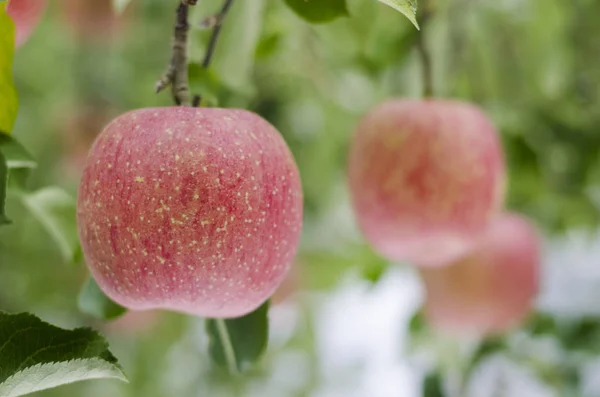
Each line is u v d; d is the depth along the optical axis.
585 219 1.48
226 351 1.01
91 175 0.93
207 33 1.12
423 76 1.16
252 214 0.93
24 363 0.90
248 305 0.94
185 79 0.95
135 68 1.50
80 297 1.00
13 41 0.94
